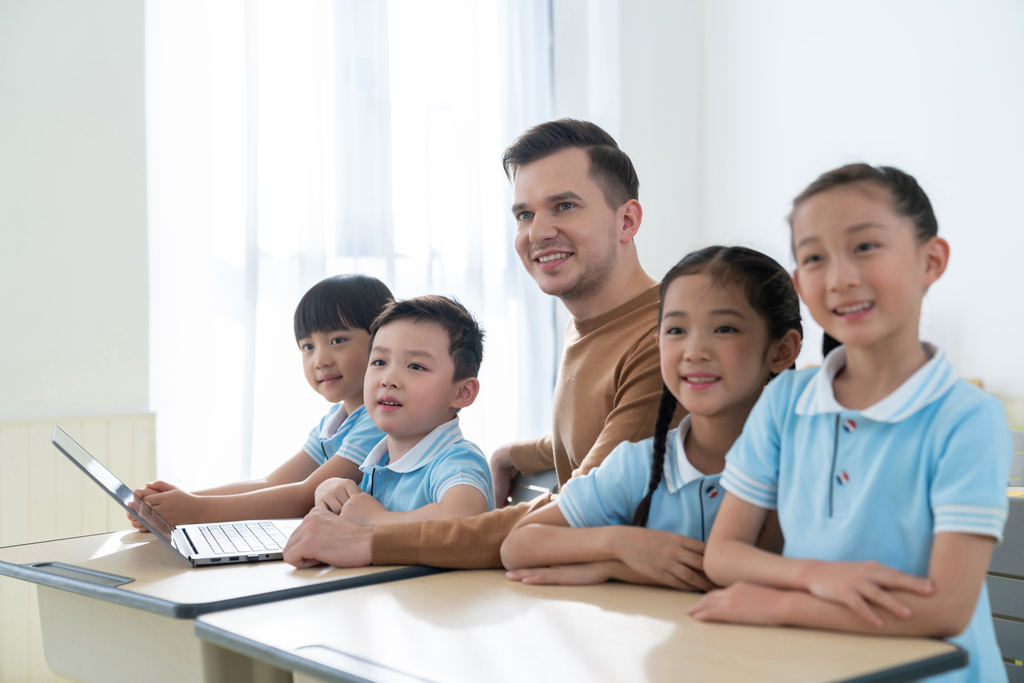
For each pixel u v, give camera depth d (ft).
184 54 8.68
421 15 10.02
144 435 7.75
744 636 2.17
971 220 8.96
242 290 8.87
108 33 8.18
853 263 2.30
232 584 2.89
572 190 4.33
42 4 7.87
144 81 8.35
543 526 3.05
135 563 3.29
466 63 10.30
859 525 2.34
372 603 2.60
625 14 11.55
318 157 9.28
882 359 2.41
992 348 8.74
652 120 11.78
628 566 2.80
